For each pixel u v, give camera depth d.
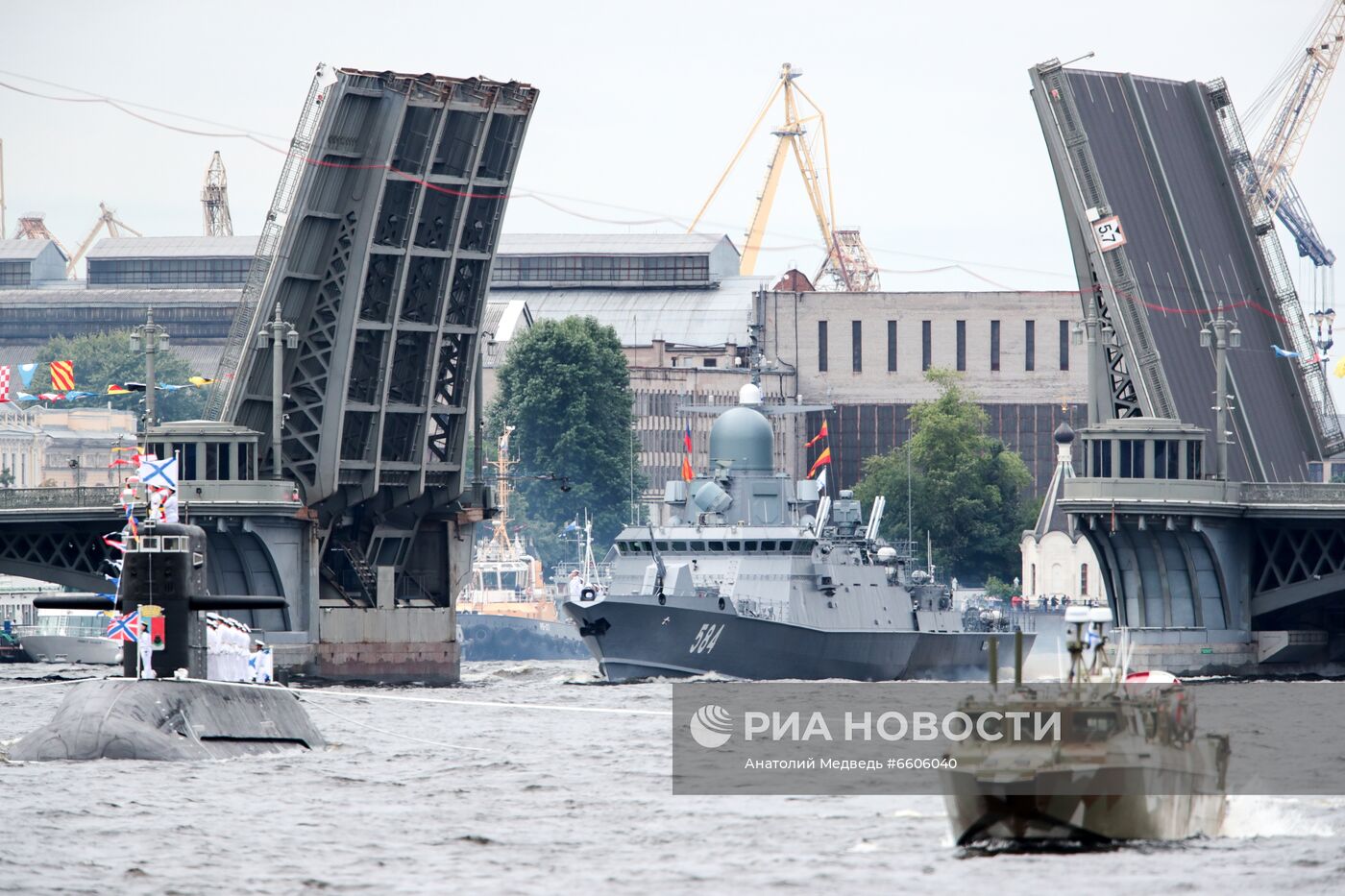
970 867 146.75
